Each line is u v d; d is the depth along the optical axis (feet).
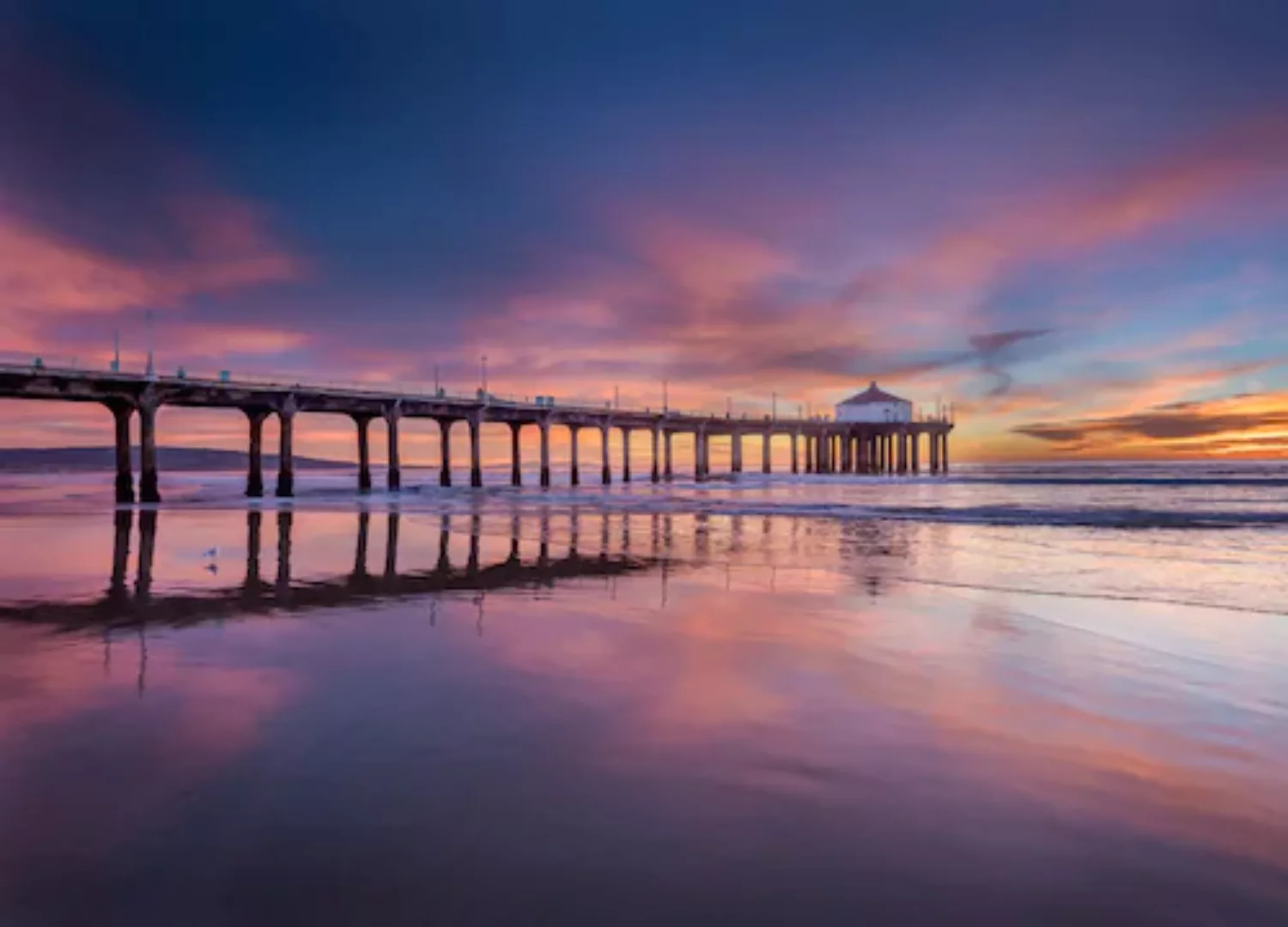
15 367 121.80
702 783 16.70
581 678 25.18
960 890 12.45
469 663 27.17
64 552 61.87
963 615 37.19
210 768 17.31
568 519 104.32
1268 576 52.19
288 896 12.09
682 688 24.14
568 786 16.42
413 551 64.54
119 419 140.56
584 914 11.63
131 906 11.79
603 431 268.62
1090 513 110.73
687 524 95.81
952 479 303.48
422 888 12.34
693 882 12.61
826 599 41.57
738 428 334.65
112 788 16.21
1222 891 12.50
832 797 16.06
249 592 43.24
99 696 22.91
